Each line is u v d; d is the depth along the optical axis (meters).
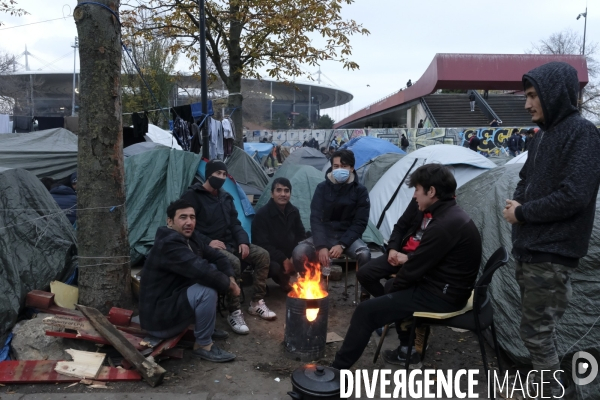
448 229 2.95
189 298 3.39
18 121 13.79
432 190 3.07
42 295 3.73
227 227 4.67
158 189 6.05
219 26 10.16
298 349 3.60
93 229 3.84
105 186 3.84
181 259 3.34
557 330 3.29
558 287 2.61
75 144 9.16
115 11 3.78
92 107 3.76
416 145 22.23
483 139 21.48
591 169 2.42
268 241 4.93
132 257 5.51
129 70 15.39
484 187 5.48
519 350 3.38
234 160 9.99
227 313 4.49
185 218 3.48
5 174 3.97
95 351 3.39
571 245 2.55
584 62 25.73
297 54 10.69
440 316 2.98
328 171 4.90
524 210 2.61
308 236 5.18
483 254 4.29
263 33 10.54
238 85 10.76
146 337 3.46
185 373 3.36
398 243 3.86
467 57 25.95
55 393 3.01
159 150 6.30
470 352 3.82
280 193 4.87
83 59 3.73
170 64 18.56
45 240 4.15
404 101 31.48
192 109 8.12
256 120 59.25
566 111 2.55
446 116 27.06
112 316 3.62
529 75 2.61
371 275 3.82
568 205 2.43
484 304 3.07
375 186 8.24
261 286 4.47
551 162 2.56
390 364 3.59
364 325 3.06
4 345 3.43
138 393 3.04
